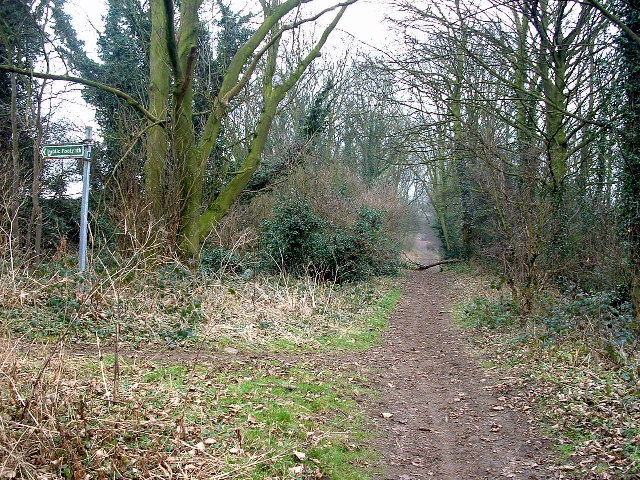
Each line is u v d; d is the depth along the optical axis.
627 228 11.94
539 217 12.34
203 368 6.94
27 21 15.95
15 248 8.88
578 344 8.56
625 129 12.14
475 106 14.52
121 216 10.73
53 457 3.76
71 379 5.27
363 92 22.05
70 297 8.16
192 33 12.22
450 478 4.85
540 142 15.77
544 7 13.04
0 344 5.46
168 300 9.48
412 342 11.35
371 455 5.23
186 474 4.02
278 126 25.12
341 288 17.44
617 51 12.31
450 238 36.00
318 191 21.00
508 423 6.32
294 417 5.75
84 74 20.31
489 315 12.34
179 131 11.70
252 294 11.64
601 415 5.93
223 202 13.32
